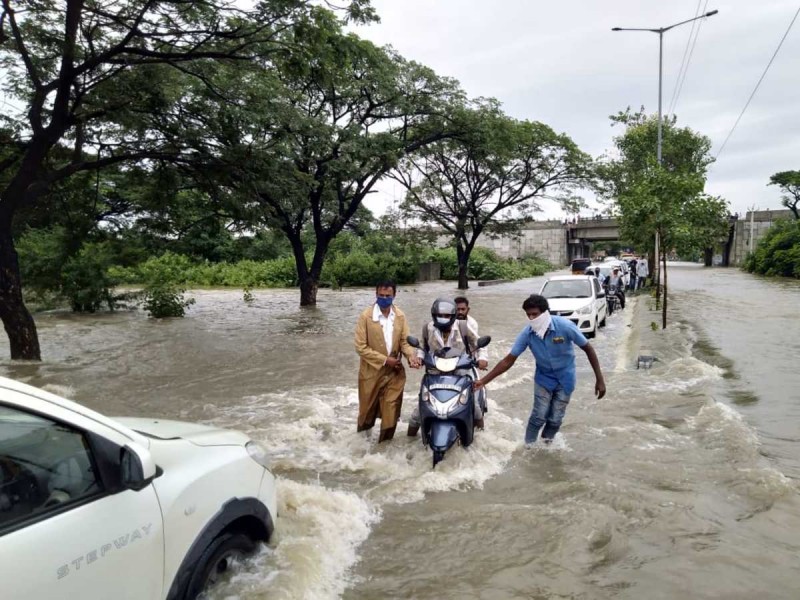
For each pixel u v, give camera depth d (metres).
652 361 9.92
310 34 10.20
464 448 5.68
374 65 13.24
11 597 1.88
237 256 47.31
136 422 3.51
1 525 2.02
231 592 3.04
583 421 6.79
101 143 14.23
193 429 3.47
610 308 20.02
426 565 3.70
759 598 3.24
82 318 19.55
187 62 12.67
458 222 33.22
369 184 22.75
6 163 12.13
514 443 6.09
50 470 2.26
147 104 12.82
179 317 19.77
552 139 30.50
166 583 2.55
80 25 11.31
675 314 17.11
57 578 2.05
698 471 5.14
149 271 21.98
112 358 11.85
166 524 2.56
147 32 11.40
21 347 11.52
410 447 6.01
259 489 3.28
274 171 14.18
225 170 13.51
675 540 3.93
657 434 6.23
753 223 62.62
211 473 2.92
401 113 21.81
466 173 32.56
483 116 23.44
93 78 12.18
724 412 6.61
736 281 35.50
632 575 3.53
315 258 23.50
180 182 15.87
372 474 5.34
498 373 5.82
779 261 41.62
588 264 33.47
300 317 19.28
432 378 5.66
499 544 3.95
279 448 6.07
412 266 39.84
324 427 6.84
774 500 4.46
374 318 6.04
